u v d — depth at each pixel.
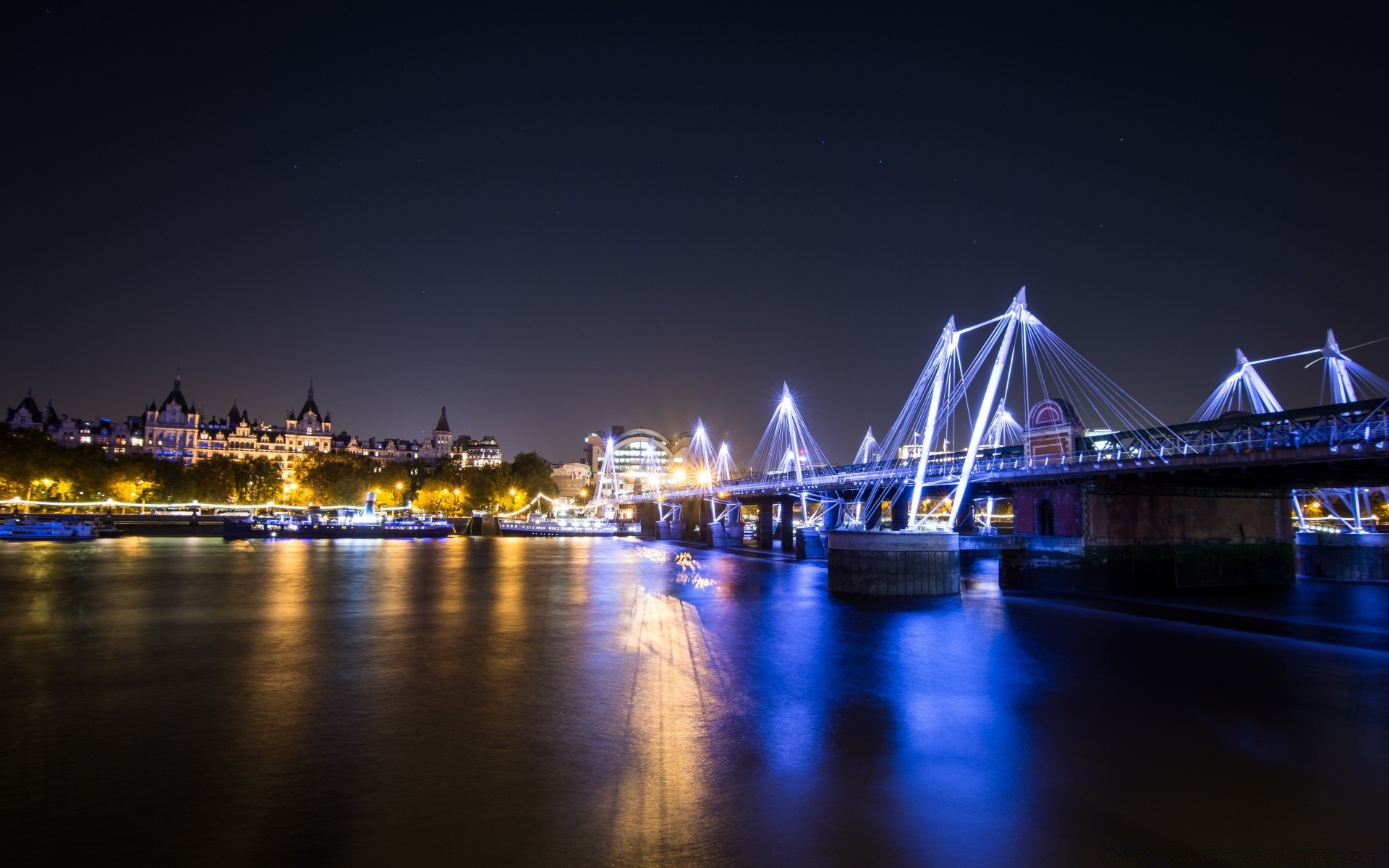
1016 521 63.78
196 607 47.66
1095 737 21.84
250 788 17.92
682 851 14.98
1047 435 67.94
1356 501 72.12
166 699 25.58
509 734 21.97
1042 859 14.67
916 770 19.27
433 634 38.53
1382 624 41.91
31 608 46.75
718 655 33.22
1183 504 57.22
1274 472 46.44
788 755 20.33
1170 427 56.94
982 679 28.89
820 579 68.62
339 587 60.06
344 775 18.77
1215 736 22.05
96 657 32.38
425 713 24.06
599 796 17.62
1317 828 16.02
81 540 126.00
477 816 16.50
